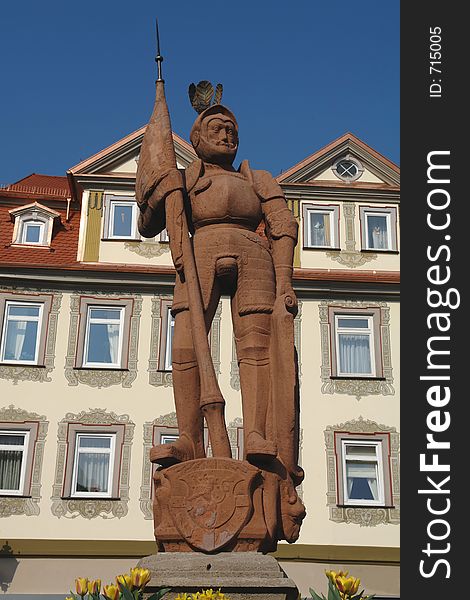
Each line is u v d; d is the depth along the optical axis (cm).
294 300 528
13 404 2012
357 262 2233
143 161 567
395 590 1936
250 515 455
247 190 559
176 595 415
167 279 2145
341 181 2317
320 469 2014
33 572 1895
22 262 2125
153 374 2062
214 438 484
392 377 2102
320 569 1938
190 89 603
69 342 2081
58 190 2505
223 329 2077
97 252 2189
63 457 1983
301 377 2089
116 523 1941
